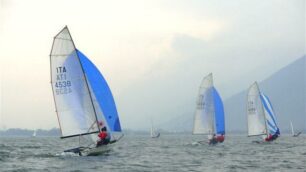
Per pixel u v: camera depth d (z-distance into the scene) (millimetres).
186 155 90125
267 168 63844
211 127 130000
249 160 77188
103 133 77562
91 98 78188
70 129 77625
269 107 143500
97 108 81250
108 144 79625
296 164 69562
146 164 69625
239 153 95688
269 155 89562
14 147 133750
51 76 76688
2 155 88312
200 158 82062
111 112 82188
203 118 129500
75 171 60094
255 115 141750
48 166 65875
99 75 82250
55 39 76188
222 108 133625
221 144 138750
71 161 72250
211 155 90438
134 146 137750
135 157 82500
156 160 77062
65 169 62156
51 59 76500
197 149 114000
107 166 65875
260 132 142500
